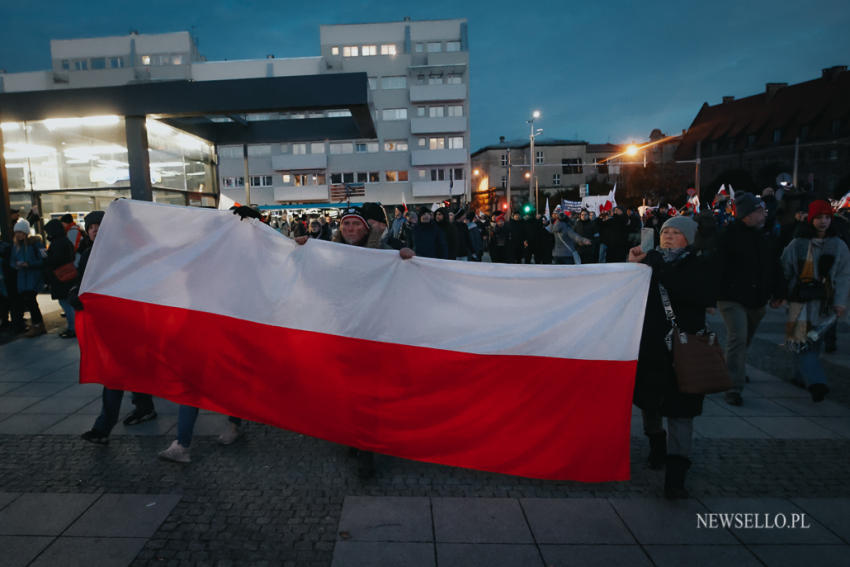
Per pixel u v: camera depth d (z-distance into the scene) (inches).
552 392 131.2
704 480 137.1
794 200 247.0
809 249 186.9
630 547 109.0
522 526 116.3
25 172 512.7
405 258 139.8
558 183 3284.9
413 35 2007.9
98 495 128.7
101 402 195.2
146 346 150.4
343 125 498.3
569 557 105.8
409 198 2027.6
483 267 137.0
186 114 381.7
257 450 155.0
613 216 465.4
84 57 2023.9
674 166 2389.3
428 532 113.9
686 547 109.0
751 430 168.4
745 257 184.9
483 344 134.3
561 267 133.7
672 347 125.0
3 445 157.8
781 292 191.2
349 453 153.3
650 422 143.7
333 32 2001.7
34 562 103.6
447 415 135.8
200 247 150.8
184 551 107.2
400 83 2000.5
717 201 513.0
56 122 414.3
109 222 152.7
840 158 2500.0
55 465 144.7
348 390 140.3
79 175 509.0
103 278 151.5
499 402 133.6
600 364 128.9
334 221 835.4
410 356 137.8
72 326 302.5
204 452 153.6
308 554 106.3
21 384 216.1
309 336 142.7
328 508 123.4
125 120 382.0
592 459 129.0
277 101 375.2
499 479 137.9
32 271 307.0
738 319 187.3
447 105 2006.6
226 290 148.1
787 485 134.3
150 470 142.0
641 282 128.6
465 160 1993.1
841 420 176.1
